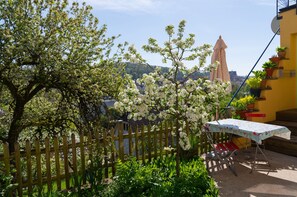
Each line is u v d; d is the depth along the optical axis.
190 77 4.26
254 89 7.92
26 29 6.54
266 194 4.43
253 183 4.89
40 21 6.93
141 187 4.05
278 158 6.34
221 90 4.30
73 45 7.11
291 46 8.23
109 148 5.32
